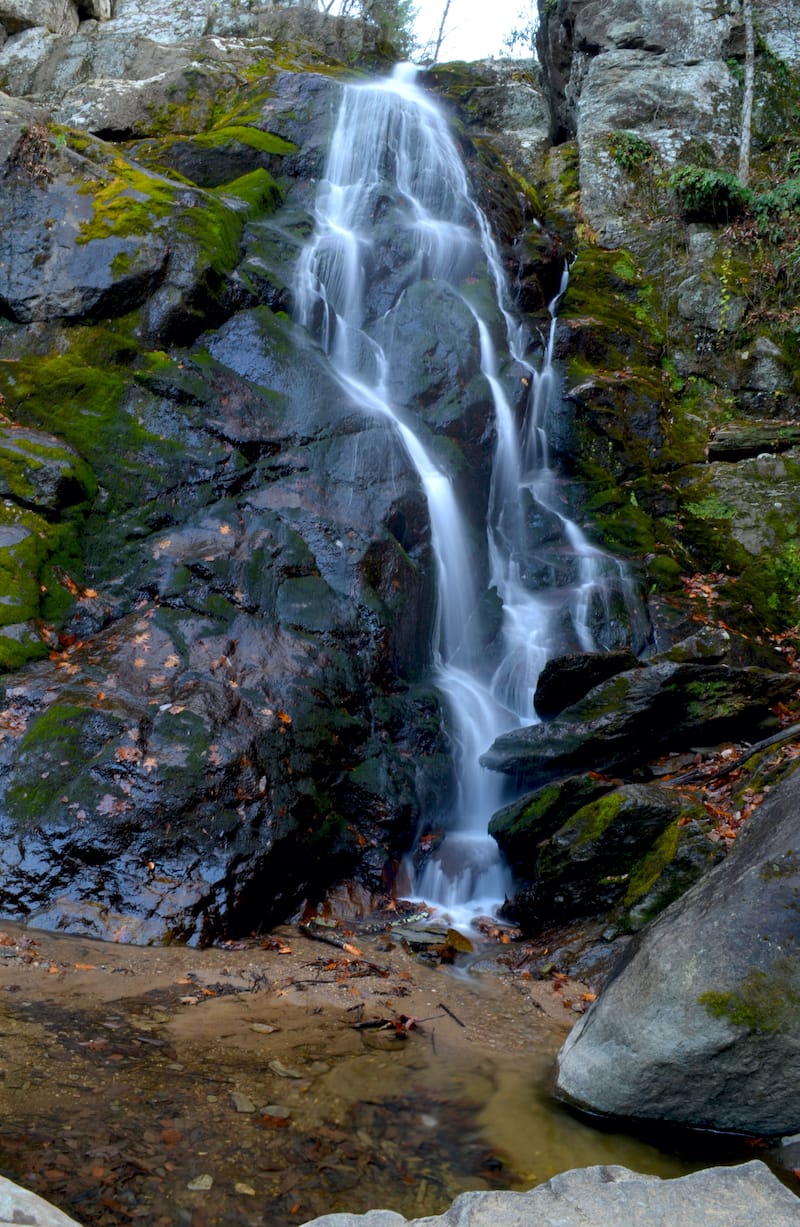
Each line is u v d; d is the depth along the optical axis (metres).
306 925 5.83
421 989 5.09
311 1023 4.50
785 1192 2.97
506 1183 3.35
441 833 7.03
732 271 12.45
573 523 10.24
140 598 6.98
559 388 11.05
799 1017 3.68
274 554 7.31
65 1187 2.96
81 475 7.39
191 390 8.12
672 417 11.59
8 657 6.19
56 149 9.26
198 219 9.15
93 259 8.66
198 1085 3.73
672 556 10.03
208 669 6.42
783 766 5.95
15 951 4.79
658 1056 3.80
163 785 5.65
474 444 9.63
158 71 13.66
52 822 5.45
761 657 8.73
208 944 5.27
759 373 11.89
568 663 7.51
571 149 15.02
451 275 11.10
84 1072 3.70
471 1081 4.10
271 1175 3.20
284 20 15.34
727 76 14.47
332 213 11.03
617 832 5.85
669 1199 2.90
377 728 7.06
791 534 10.20
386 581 7.66
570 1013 4.92
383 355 9.80
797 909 3.88
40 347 8.49
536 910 6.02
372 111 11.78
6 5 15.70
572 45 15.72
